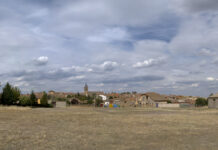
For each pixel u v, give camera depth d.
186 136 15.22
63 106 84.50
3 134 15.15
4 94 60.62
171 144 12.48
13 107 51.19
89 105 95.31
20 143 12.46
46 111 44.50
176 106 90.00
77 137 14.51
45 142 12.83
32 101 68.50
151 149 11.23
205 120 26.88
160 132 16.95
